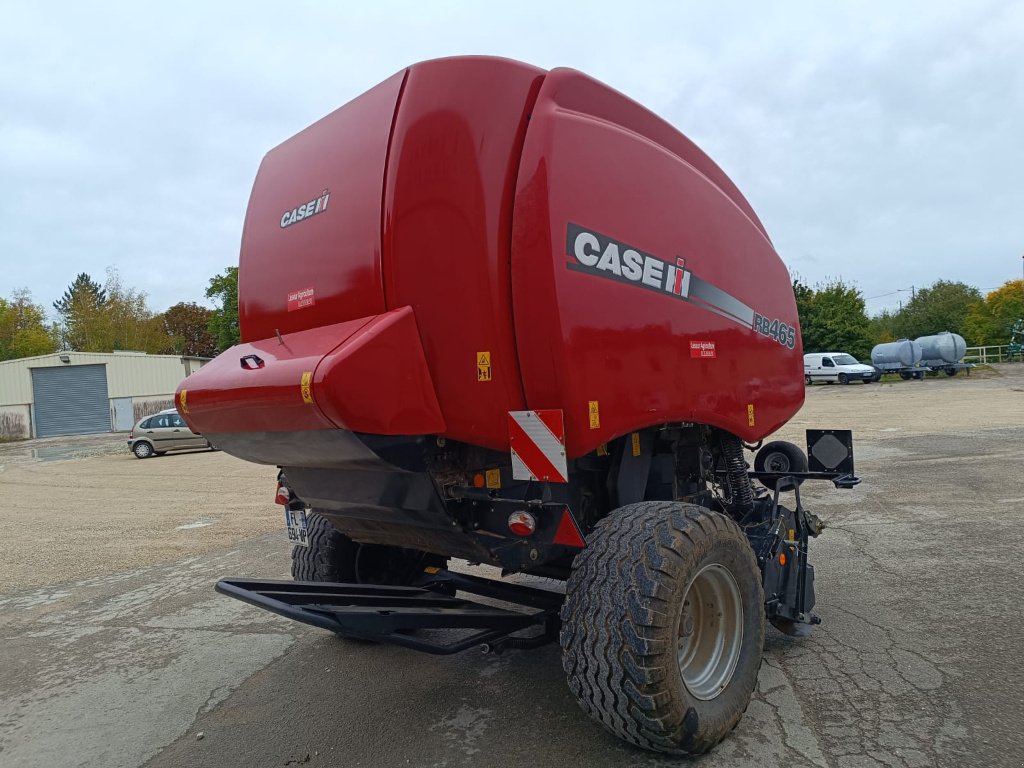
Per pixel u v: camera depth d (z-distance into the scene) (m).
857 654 4.15
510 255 3.12
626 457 3.69
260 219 3.92
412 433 2.96
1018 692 3.58
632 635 2.82
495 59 3.21
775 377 4.80
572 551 3.65
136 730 3.68
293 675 4.29
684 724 2.89
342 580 4.46
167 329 78.12
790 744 3.18
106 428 43.78
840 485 4.91
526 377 3.13
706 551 3.08
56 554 8.56
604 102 3.62
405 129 3.15
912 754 3.04
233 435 3.44
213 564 7.48
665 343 3.63
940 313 66.00
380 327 2.94
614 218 3.40
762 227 5.03
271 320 3.75
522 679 4.05
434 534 3.43
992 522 7.25
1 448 34.75
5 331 69.19
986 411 19.73
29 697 4.22
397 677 4.16
